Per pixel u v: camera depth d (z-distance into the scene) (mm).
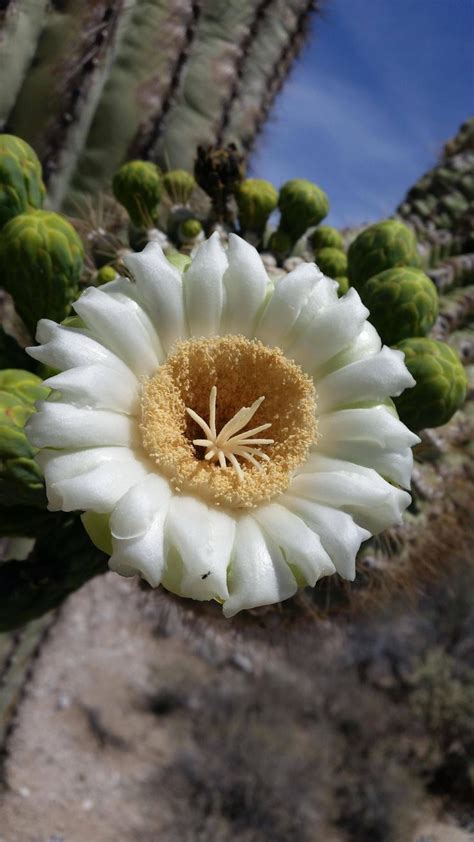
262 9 279
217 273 138
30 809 564
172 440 131
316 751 754
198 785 664
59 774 603
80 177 262
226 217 222
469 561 264
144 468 126
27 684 409
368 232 192
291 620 231
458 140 315
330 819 714
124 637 742
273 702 779
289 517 127
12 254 160
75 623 706
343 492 125
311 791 714
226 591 115
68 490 113
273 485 130
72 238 162
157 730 694
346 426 134
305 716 788
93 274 213
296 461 134
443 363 171
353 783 741
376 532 130
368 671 855
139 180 210
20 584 170
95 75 247
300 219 218
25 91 250
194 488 128
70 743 631
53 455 117
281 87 300
